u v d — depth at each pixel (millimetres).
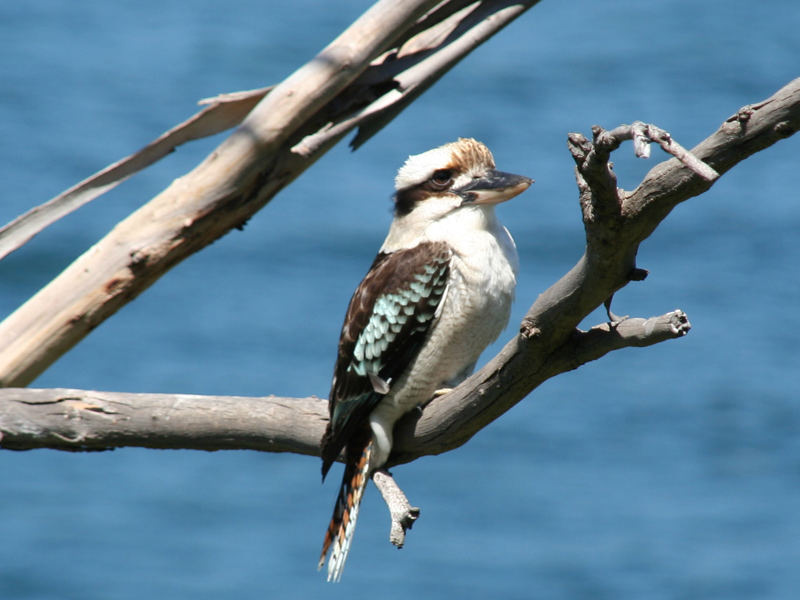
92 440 8398
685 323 6504
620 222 5859
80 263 8648
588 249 6160
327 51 8328
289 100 8328
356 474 8742
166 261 8648
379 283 8891
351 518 8695
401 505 7992
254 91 8688
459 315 8750
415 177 9219
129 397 8406
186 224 8562
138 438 8445
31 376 8719
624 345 6773
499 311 8930
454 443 8430
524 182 8914
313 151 8586
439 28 8891
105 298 8633
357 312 8906
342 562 8578
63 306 8617
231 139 8461
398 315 8734
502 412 7922
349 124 8586
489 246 8852
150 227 8578
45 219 8828
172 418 8359
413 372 8656
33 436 8328
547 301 6637
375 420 8672
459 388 8023
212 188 8484
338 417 8516
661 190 5691
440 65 8758
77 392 8383
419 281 8742
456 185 9086
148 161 8859
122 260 8570
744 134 5477
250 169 8453
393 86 8758
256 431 8469
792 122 5363
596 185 5641
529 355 7098
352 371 8703
